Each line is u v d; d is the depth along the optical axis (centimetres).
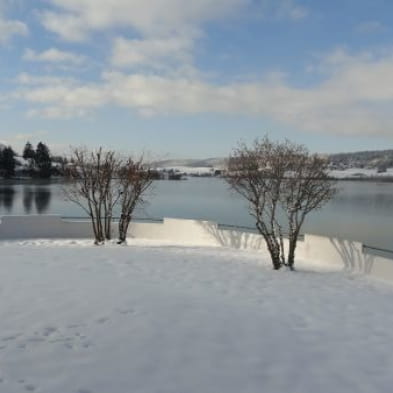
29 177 10338
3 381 409
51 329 544
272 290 953
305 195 1328
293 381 469
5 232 1753
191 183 10794
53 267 983
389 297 964
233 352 527
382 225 2867
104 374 442
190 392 425
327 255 1395
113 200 1752
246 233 1631
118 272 991
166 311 647
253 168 1379
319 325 684
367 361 544
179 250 1494
